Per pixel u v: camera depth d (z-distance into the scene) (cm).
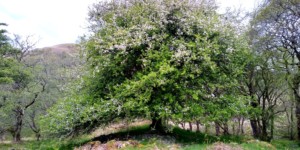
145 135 1205
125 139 1141
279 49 1225
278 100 1462
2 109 1686
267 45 1226
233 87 1186
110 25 1149
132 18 1094
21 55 2323
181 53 881
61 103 1093
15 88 1945
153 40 1027
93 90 1191
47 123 1055
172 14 1083
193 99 1030
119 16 1151
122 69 1156
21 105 1852
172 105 980
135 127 1628
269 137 1591
